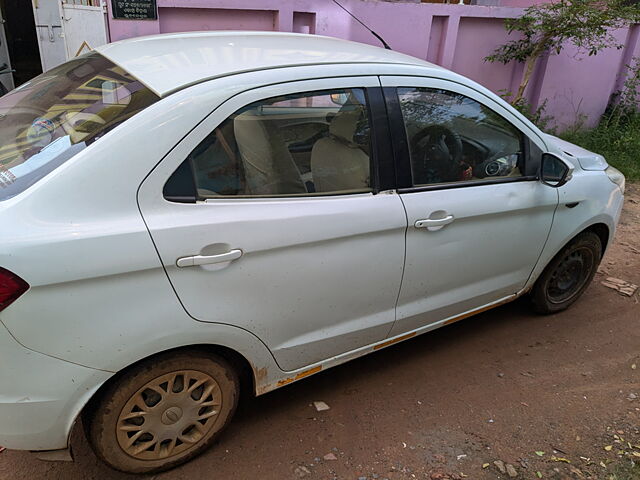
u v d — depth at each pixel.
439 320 2.91
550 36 6.26
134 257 1.79
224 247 1.96
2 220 1.65
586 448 2.53
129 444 2.08
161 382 2.05
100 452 2.04
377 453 2.42
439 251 2.63
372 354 3.16
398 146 2.45
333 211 2.23
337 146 2.33
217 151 2.00
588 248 3.53
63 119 2.06
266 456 2.37
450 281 2.79
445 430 2.59
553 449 2.51
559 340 3.40
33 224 1.68
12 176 1.84
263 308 2.15
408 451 2.45
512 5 7.48
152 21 5.11
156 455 2.18
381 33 6.05
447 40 6.41
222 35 2.71
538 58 7.01
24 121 2.20
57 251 1.67
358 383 2.89
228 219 1.97
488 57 6.71
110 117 1.95
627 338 3.47
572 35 6.10
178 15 5.23
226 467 2.30
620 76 7.84
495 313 3.69
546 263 3.29
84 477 2.23
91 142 1.84
